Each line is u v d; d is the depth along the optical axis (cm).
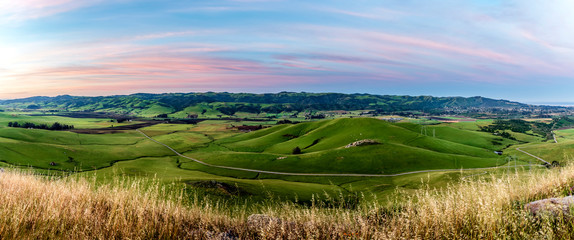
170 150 17212
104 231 579
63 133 18425
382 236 489
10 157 10725
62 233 566
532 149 14888
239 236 625
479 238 464
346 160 12875
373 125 19275
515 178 734
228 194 5247
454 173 7681
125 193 724
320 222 596
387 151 13400
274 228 598
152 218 625
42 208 652
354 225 569
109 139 19275
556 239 442
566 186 677
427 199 585
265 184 7250
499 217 494
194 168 12775
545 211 506
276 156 14238
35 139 15725
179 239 584
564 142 14988
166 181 6112
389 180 10100
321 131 19950
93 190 782
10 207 631
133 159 14112
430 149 15538
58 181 872
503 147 18462
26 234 551
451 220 523
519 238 461
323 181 10719
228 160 14025
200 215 708
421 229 519
